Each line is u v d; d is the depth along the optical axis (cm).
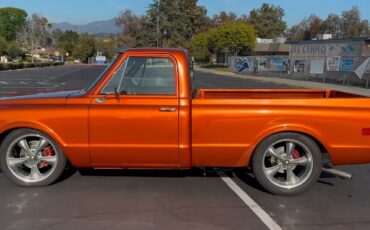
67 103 544
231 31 7056
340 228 459
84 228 448
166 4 10631
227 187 587
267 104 534
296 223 469
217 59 8688
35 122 543
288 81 3497
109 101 540
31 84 2881
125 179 614
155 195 550
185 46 10375
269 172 549
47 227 449
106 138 542
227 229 450
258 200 539
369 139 539
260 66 4788
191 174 642
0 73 4616
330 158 547
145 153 544
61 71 5338
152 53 544
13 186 579
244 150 541
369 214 500
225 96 708
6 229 443
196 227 454
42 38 12194
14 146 560
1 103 555
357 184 618
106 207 507
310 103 535
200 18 11056
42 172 584
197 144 540
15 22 14475
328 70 3331
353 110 536
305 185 548
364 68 2869
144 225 457
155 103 537
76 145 545
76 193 554
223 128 537
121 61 545
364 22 10638
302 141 539
